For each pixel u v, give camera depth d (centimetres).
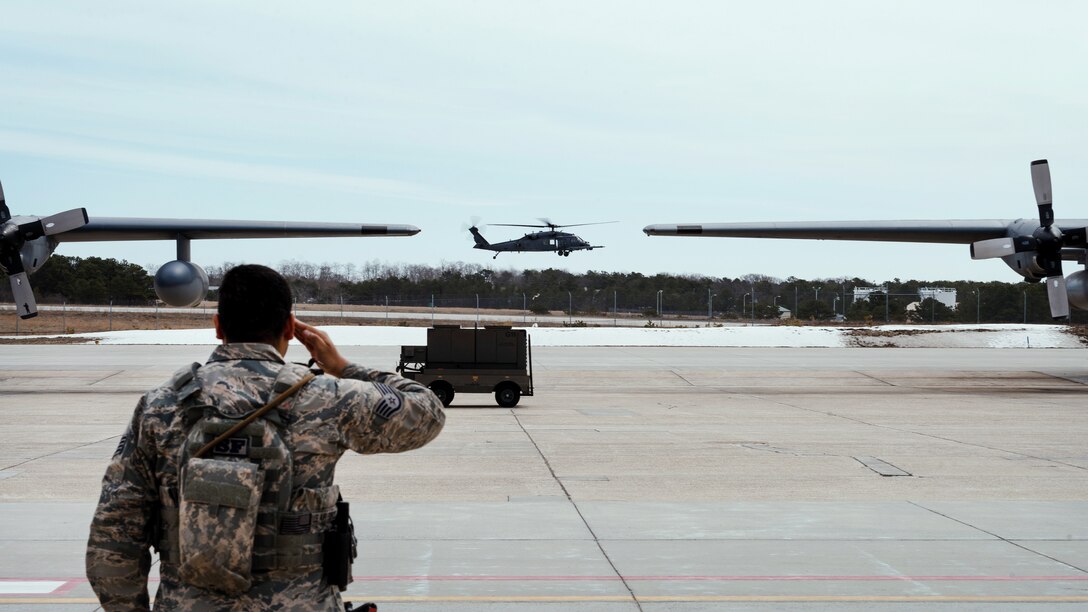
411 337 4753
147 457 262
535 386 2464
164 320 6538
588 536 726
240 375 264
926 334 4956
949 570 633
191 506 245
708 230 2559
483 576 610
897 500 898
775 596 572
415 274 9025
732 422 1625
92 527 260
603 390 2367
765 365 3228
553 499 891
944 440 1382
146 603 268
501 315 7838
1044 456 1214
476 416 1725
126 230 2283
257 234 2336
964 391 2389
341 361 292
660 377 2758
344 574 267
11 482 972
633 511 827
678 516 805
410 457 1170
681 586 592
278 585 257
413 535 725
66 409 1805
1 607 537
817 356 3728
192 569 245
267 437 254
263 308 272
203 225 2292
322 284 8756
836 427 1552
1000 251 2414
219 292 277
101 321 6256
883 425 1586
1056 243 2406
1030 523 783
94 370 2848
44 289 7988
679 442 1338
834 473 1065
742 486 973
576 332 4891
